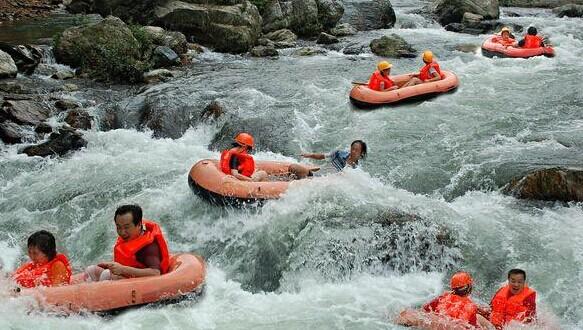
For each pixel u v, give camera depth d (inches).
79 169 406.9
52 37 660.1
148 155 427.2
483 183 381.1
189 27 679.7
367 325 264.7
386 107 496.4
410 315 265.0
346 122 479.8
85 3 794.2
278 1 751.1
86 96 516.4
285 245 321.7
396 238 316.8
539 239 320.8
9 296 250.1
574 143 421.4
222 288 295.3
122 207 261.4
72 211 364.2
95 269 272.2
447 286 300.7
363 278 309.3
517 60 629.0
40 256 257.0
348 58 658.2
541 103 498.3
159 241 269.3
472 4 846.5
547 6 991.0
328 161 390.9
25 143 441.7
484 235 324.5
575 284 290.5
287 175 378.3
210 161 367.2
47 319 247.9
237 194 337.7
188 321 261.7
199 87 544.1
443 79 527.5
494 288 298.4
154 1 688.4
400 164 411.2
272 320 268.1
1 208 370.6
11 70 539.2
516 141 431.5
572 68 595.2
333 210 331.6
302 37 761.0
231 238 334.0
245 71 600.7
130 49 575.8
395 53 666.8
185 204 358.9
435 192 383.2
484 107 493.7
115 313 256.2
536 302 280.8
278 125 467.5
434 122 468.4
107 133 460.4
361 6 833.5
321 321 267.6
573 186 353.4
